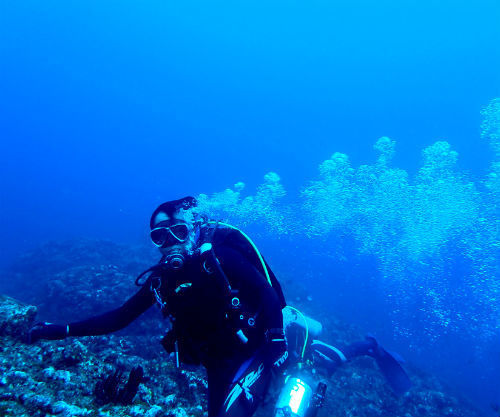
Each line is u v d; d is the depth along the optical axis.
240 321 1.76
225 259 1.79
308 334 3.99
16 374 2.19
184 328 1.80
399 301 11.32
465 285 11.43
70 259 11.44
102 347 4.17
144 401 2.46
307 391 2.59
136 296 2.02
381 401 4.92
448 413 4.88
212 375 1.91
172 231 1.80
